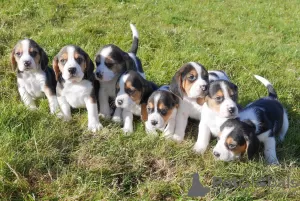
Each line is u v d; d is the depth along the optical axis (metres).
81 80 1.82
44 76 1.92
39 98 2.00
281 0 4.46
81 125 1.84
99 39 2.55
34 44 1.88
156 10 3.38
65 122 1.82
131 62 1.96
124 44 2.52
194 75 1.76
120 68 1.89
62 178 1.54
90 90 1.84
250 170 1.63
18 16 2.74
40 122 1.75
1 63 2.18
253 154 1.62
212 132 1.77
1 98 1.95
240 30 3.29
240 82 2.28
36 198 1.48
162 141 1.77
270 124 1.73
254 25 3.45
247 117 1.71
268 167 1.66
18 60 1.86
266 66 2.55
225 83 1.71
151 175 1.63
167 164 1.67
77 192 1.49
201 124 1.77
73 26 2.72
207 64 2.44
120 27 2.78
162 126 1.73
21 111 1.79
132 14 3.14
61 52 1.79
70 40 2.47
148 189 1.55
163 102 1.72
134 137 1.79
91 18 2.88
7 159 1.54
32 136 1.69
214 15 3.60
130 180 1.59
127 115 1.86
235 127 1.63
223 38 3.00
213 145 1.79
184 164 1.69
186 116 1.83
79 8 3.03
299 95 2.26
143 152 1.70
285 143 1.87
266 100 1.87
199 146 1.76
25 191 1.49
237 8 3.94
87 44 2.43
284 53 2.81
